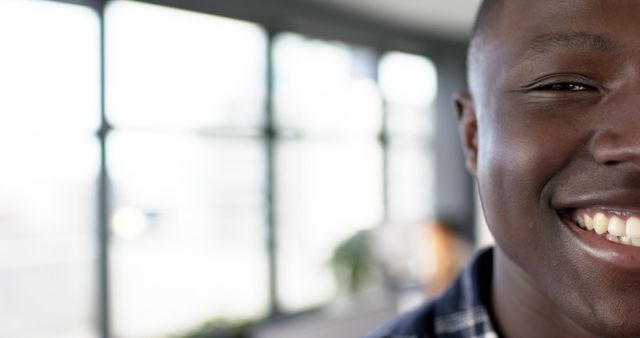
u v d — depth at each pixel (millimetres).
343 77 4973
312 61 4707
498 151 545
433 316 718
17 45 3025
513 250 553
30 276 3285
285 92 4465
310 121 4668
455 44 5996
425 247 5246
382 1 4520
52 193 3266
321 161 4762
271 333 3986
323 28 4715
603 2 477
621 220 488
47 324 3338
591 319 500
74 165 3305
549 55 501
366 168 5184
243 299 4230
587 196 492
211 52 3924
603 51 477
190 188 3863
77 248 3383
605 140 469
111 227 3445
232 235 4145
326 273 4664
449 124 6086
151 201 3650
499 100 545
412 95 5746
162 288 3736
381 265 4879
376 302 4805
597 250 494
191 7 3764
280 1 4133
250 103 4219
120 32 3422
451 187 6082
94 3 3293
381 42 5340
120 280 3520
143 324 3650
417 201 5848
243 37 4152
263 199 4336
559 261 521
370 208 5215
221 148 4039
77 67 3250
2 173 3092
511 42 531
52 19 3135
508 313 655
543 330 613
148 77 3574
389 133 5434
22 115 3092
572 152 498
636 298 480
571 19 488
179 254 3828
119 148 3463
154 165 3645
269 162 4340
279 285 4430
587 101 497
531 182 521
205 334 3787
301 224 4598
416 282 5305
